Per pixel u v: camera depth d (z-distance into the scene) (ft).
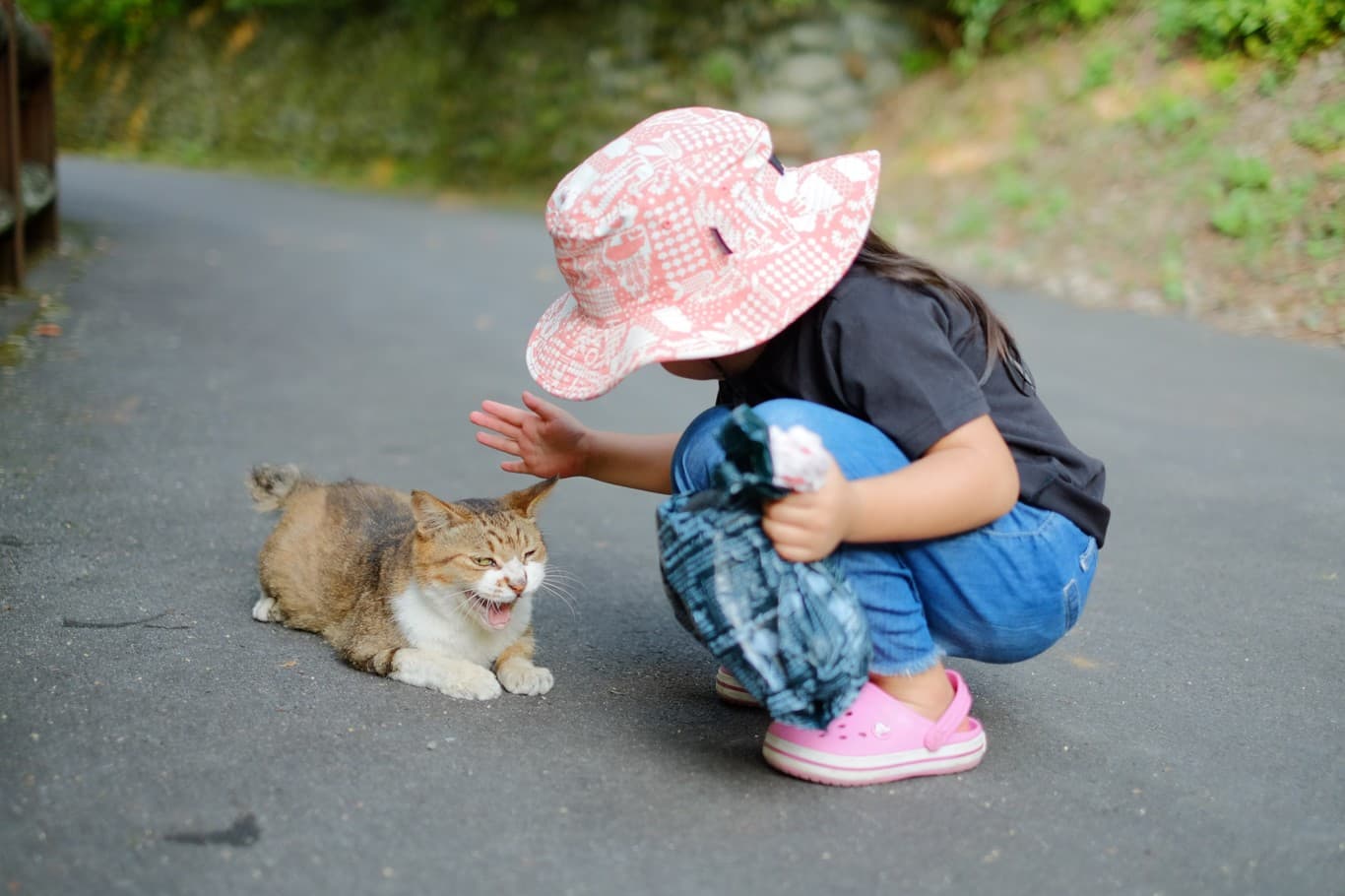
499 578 10.76
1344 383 23.00
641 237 8.40
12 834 7.60
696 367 9.66
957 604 8.91
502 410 10.67
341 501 12.53
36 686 9.75
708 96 50.47
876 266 8.75
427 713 9.92
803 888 7.46
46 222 31.55
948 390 8.25
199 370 22.02
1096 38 40.78
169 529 14.19
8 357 21.26
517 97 57.88
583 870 7.55
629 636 12.06
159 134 77.61
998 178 37.37
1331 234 29.01
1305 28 33.99
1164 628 12.39
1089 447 19.21
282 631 11.76
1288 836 8.35
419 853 7.67
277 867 7.43
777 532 7.74
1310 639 12.14
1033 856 7.94
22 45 26.68
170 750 8.86
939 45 47.14
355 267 35.06
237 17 75.31
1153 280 30.42
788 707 8.12
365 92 65.62
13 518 13.93
